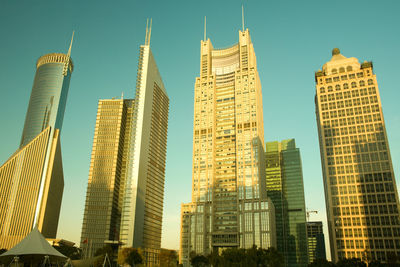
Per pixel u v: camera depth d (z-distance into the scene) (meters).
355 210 193.88
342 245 188.88
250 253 138.88
